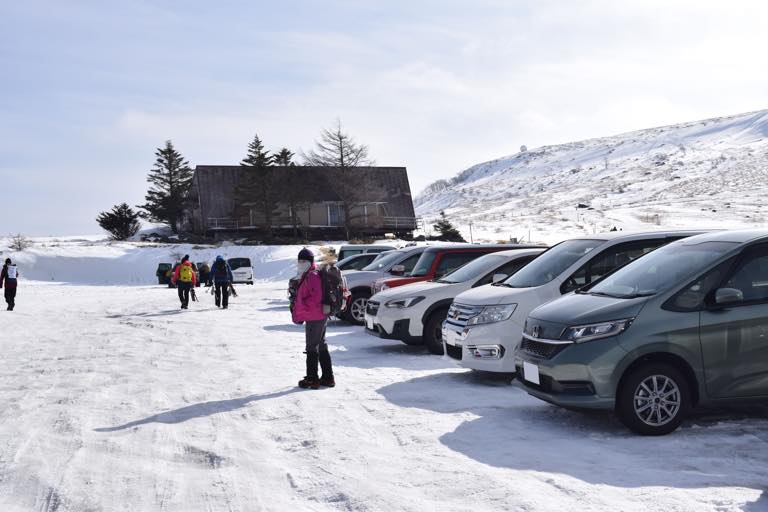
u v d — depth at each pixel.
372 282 15.71
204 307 21.98
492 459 5.45
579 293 7.43
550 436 6.15
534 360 6.72
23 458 5.68
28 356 11.34
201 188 66.12
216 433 6.39
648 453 5.59
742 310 6.28
